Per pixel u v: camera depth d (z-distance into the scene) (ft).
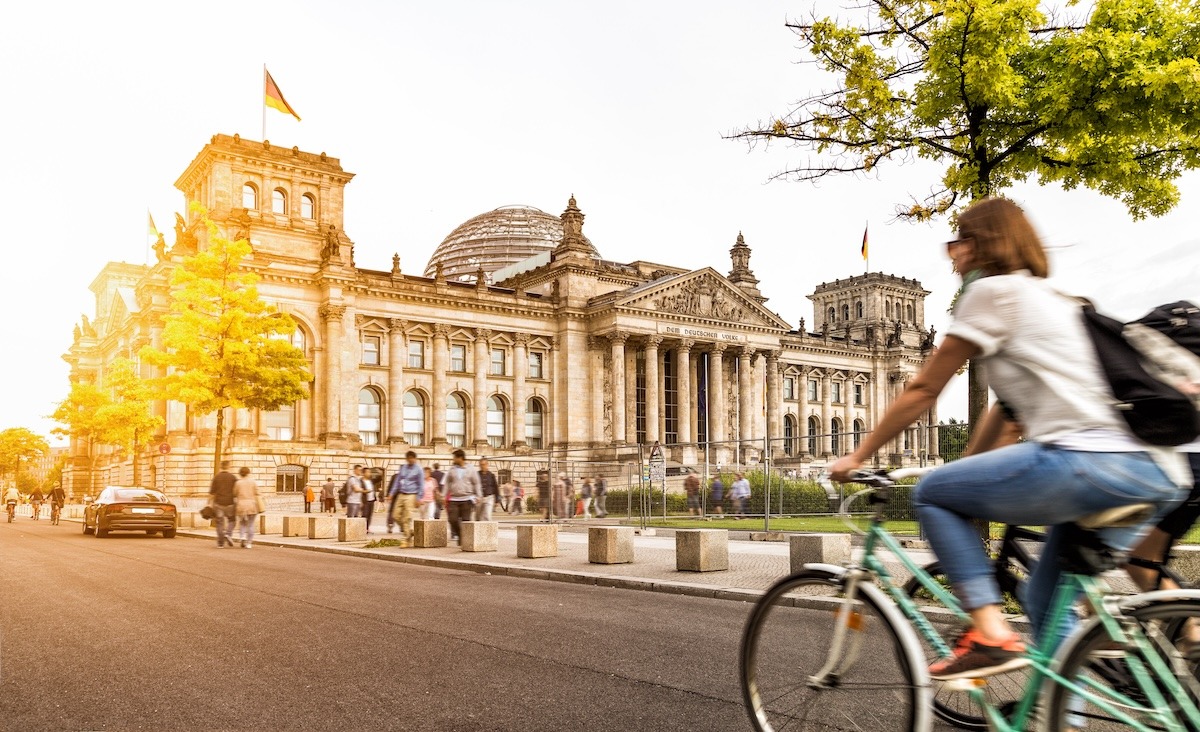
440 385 272.72
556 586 56.80
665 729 21.83
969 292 15.23
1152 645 13.83
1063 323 14.53
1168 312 14.39
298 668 29.04
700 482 126.00
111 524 119.34
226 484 102.68
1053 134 52.19
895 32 54.29
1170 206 56.08
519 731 21.71
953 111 54.85
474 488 88.74
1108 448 13.73
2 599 47.75
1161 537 16.61
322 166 258.78
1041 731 14.85
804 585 18.24
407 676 27.81
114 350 317.42
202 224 241.35
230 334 158.10
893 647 16.44
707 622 39.27
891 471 17.34
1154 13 51.75
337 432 242.99
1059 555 15.16
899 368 386.93
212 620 39.68
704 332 305.73
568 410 290.76
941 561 15.81
